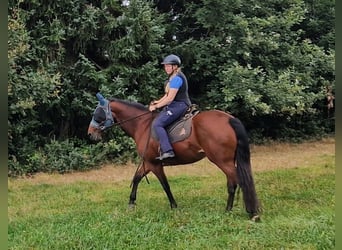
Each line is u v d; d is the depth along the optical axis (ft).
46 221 19.01
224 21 41.60
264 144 47.88
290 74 44.62
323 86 48.29
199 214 18.74
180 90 19.10
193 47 42.47
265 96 42.09
